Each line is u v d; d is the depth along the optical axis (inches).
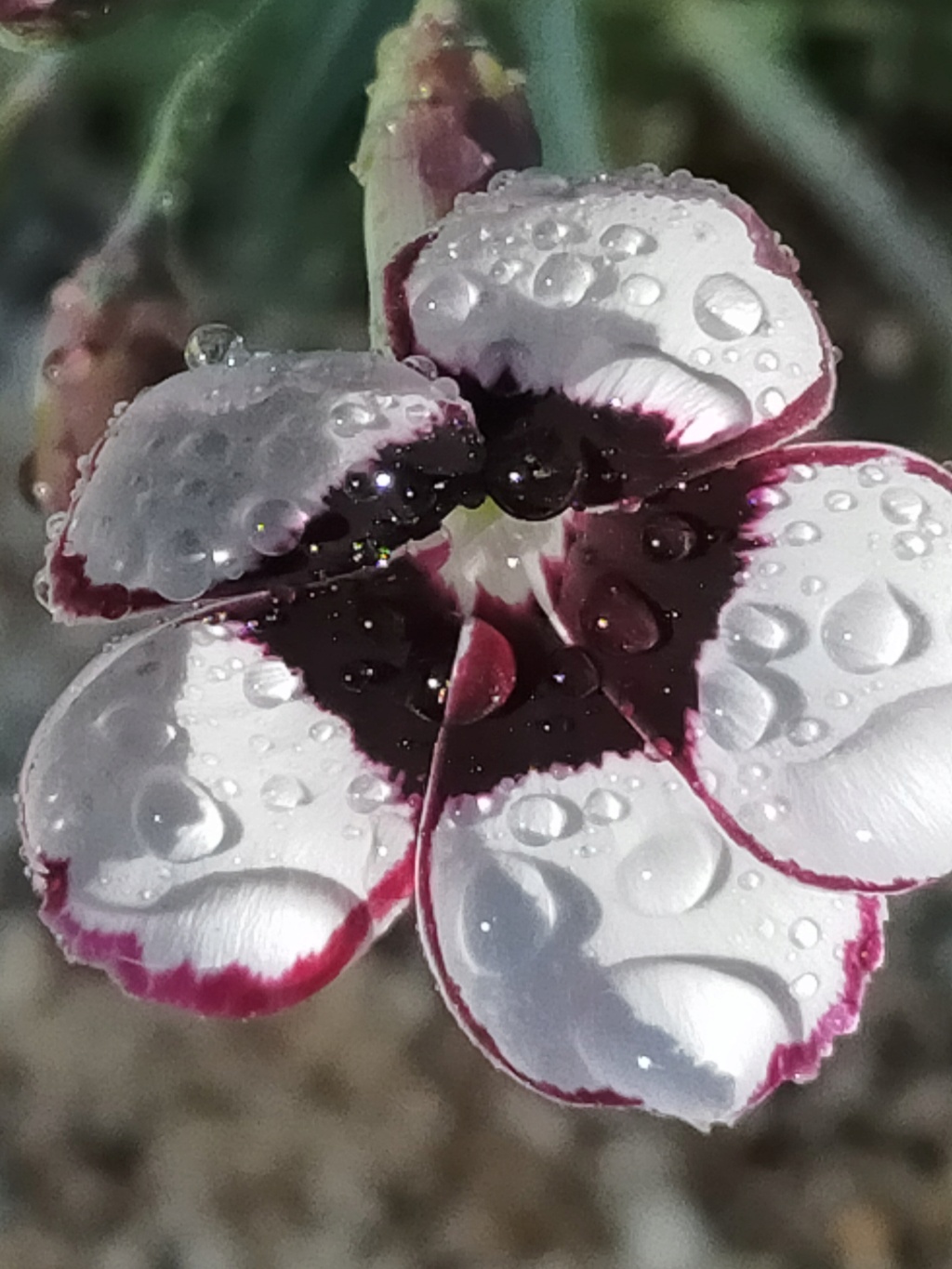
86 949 2.2
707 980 2.2
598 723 2.3
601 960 2.3
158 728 2.2
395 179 2.6
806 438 2.3
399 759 2.3
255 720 2.3
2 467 4.5
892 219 3.9
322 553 2.3
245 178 4.0
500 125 2.6
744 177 4.5
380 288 2.2
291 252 4.1
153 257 3.0
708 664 2.3
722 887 2.3
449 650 2.4
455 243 2.2
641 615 2.3
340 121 3.8
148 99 3.9
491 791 2.3
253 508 2.2
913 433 4.5
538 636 2.4
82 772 2.2
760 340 2.2
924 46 4.3
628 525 2.3
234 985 2.2
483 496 2.3
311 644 2.3
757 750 2.2
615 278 2.2
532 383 2.2
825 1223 4.5
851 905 2.2
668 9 3.9
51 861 2.2
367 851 2.3
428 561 2.4
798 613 2.2
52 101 3.9
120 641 2.2
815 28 4.2
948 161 4.4
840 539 2.2
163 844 2.2
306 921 2.3
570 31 3.2
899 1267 4.5
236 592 2.3
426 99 2.6
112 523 2.1
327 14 3.7
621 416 2.2
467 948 2.3
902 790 2.2
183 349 2.9
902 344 4.5
